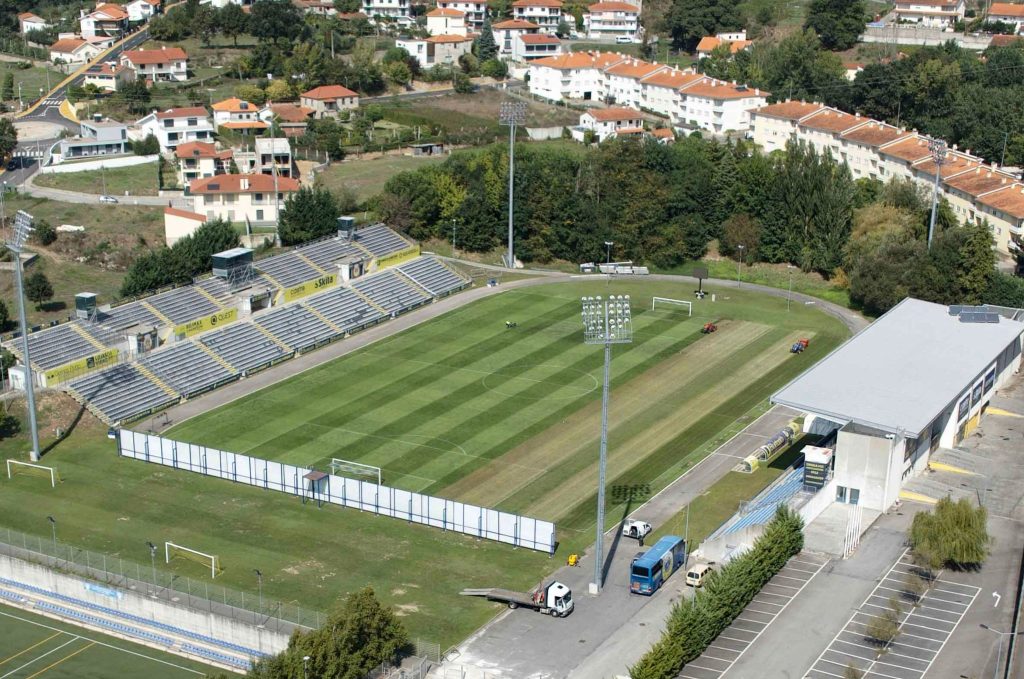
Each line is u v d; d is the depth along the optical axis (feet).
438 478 538.47
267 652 408.67
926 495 521.24
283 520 503.20
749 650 403.54
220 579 452.35
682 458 562.66
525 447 571.28
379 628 382.22
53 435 579.07
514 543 483.92
